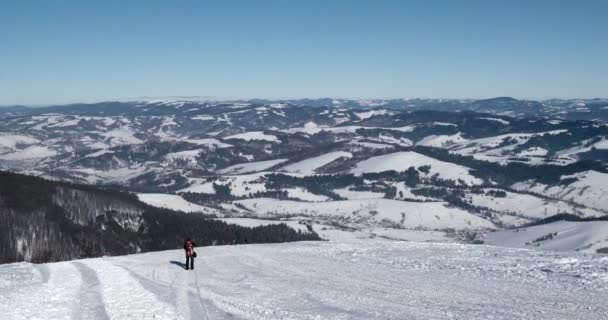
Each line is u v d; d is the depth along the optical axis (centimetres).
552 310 2092
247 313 1978
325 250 4362
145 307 2055
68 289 2431
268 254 4059
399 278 2897
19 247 10912
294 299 2266
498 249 4425
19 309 1991
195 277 2903
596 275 2908
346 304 2167
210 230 14850
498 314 2011
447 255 4012
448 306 2153
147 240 13925
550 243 19212
